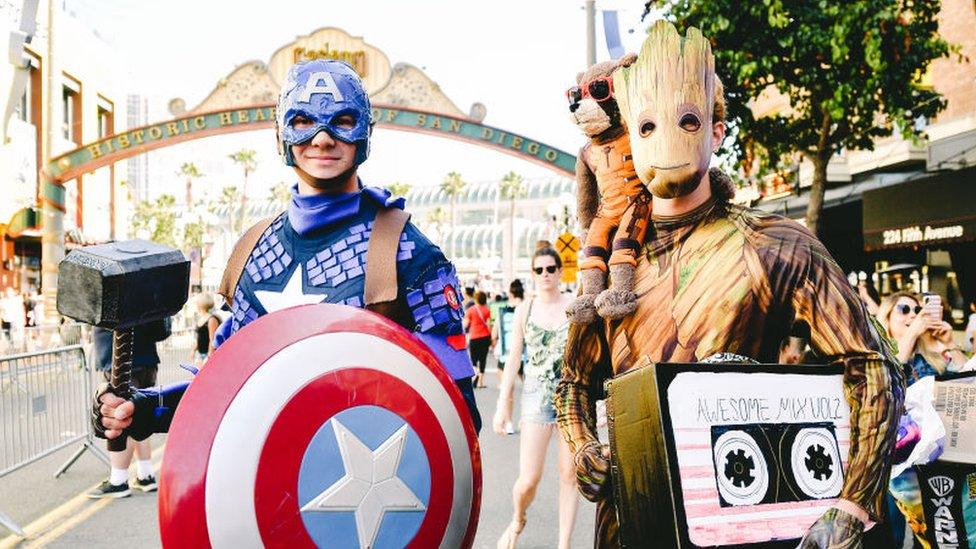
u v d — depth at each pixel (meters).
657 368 1.78
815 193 12.64
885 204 16.73
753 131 12.37
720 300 1.99
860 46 11.09
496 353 14.84
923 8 11.55
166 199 59.94
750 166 13.14
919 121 15.90
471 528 1.80
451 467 1.73
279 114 2.24
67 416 7.20
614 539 2.12
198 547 1.54
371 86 22.28
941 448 3.31
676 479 1.73
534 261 4.80
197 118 21.88
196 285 34.34
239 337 1.68
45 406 6.77
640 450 1.83
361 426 1.63
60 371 7.09
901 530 4.32
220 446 1.56
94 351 6.69
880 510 1.83
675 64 1.97
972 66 14.68
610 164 2.24
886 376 1.85
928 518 3.43
